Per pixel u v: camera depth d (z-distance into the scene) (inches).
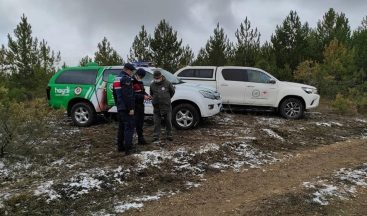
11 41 896.3
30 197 242.8
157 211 231.5
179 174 289.1
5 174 287.1
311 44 983.6
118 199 247.3
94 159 314.2
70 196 247.8
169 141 364.2
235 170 306.3
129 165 292.7
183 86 427.5
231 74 543.5
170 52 883.4
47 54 941.2
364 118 593.0
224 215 226.2
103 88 433.1
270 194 258.4
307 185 275.3
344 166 327.9
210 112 427.5
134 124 322.0
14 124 318.7
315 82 839.1
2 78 772.6
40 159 319.6
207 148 338.3
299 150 378.3
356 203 249.0
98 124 450.3
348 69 862.5
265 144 382.0
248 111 581.3
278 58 925.8
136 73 342.6
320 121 527.8
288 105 535.2
